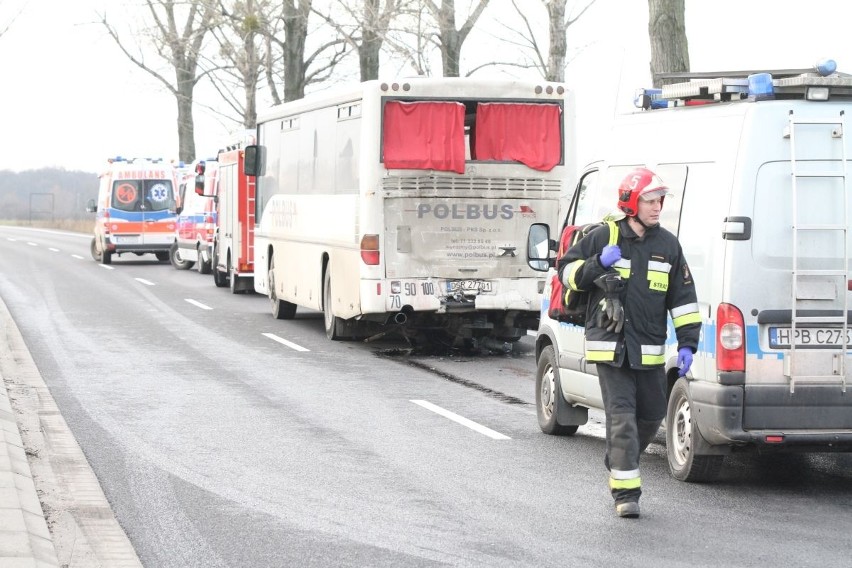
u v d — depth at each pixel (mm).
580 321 12180
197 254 50875
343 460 14414
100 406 18234
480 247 24406
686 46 28453
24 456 14055
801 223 12336
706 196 12812
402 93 23953
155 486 12992
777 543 10758
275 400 19016
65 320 31078
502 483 13211
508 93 24312
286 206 30828
